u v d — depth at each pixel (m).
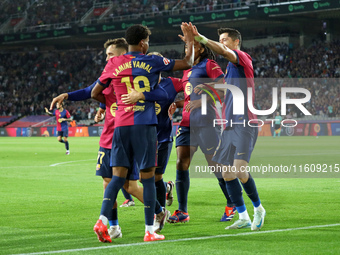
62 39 57.66
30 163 18.59
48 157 21.67
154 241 5.91
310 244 5.65
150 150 5.88
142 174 6.02
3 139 43.81
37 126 53.75
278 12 42.72
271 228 6.69
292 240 5.89
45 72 61.19
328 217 7.49
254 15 43.84
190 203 9.12
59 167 16.92
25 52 63.97
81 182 12.66
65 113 23.64
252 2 44.25
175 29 51.41
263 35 52.53
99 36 55.47
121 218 7.72
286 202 8.99
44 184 12.23
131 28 6.04
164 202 7.22
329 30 49.00
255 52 50.91
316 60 47.50
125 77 5.89
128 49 6.39
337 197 9.59
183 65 6.07
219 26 50.47
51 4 60.06
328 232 6.36
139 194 6.80
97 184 12.23
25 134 52.72
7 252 5.35
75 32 52.69
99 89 6.15
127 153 5.92
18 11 62.38
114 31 50.44
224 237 6.12
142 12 52.00
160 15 48.09
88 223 7.21
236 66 6.77
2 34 57.31
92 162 19.00
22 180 13.11
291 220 7.27
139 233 6.51
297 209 8.23
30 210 8.42
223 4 45.78
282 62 48.75
